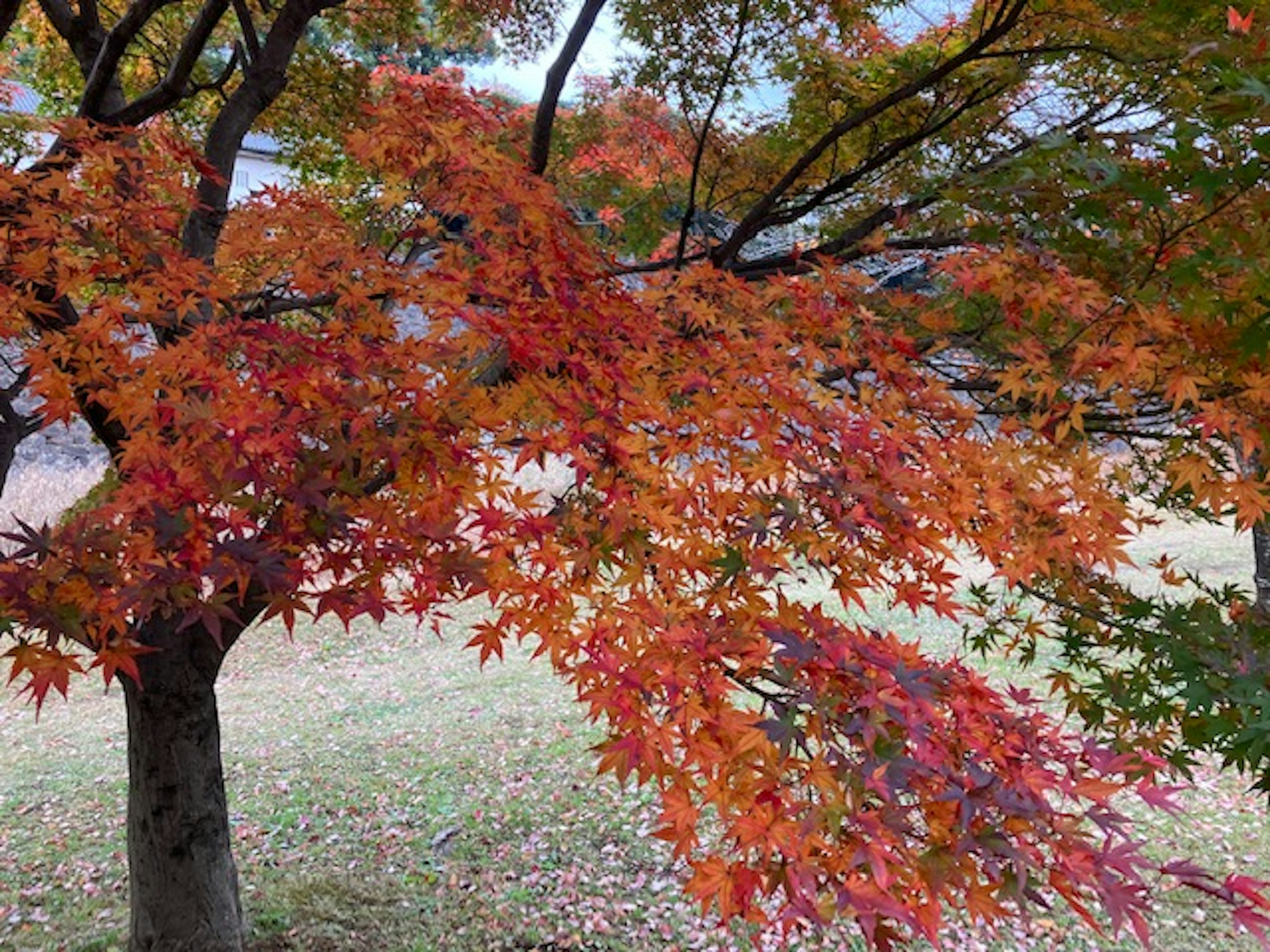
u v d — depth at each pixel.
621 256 4.74
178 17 5.44
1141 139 2.15
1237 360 2.16
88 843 5.96
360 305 2.22
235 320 2.14
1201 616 2.47
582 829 5.97
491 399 2.12
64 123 2.32
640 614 1.85
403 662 10.07
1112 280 2.30
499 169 2.33
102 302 2.09
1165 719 2.62
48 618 1.55
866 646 1.72
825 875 1.49
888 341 2.37
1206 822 5.99
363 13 5.17
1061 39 2.97
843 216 4.06
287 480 1.78
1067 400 2.27
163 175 2.44
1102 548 1.98
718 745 1.64
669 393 2.18
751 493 2.04
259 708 8.73
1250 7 2.35
